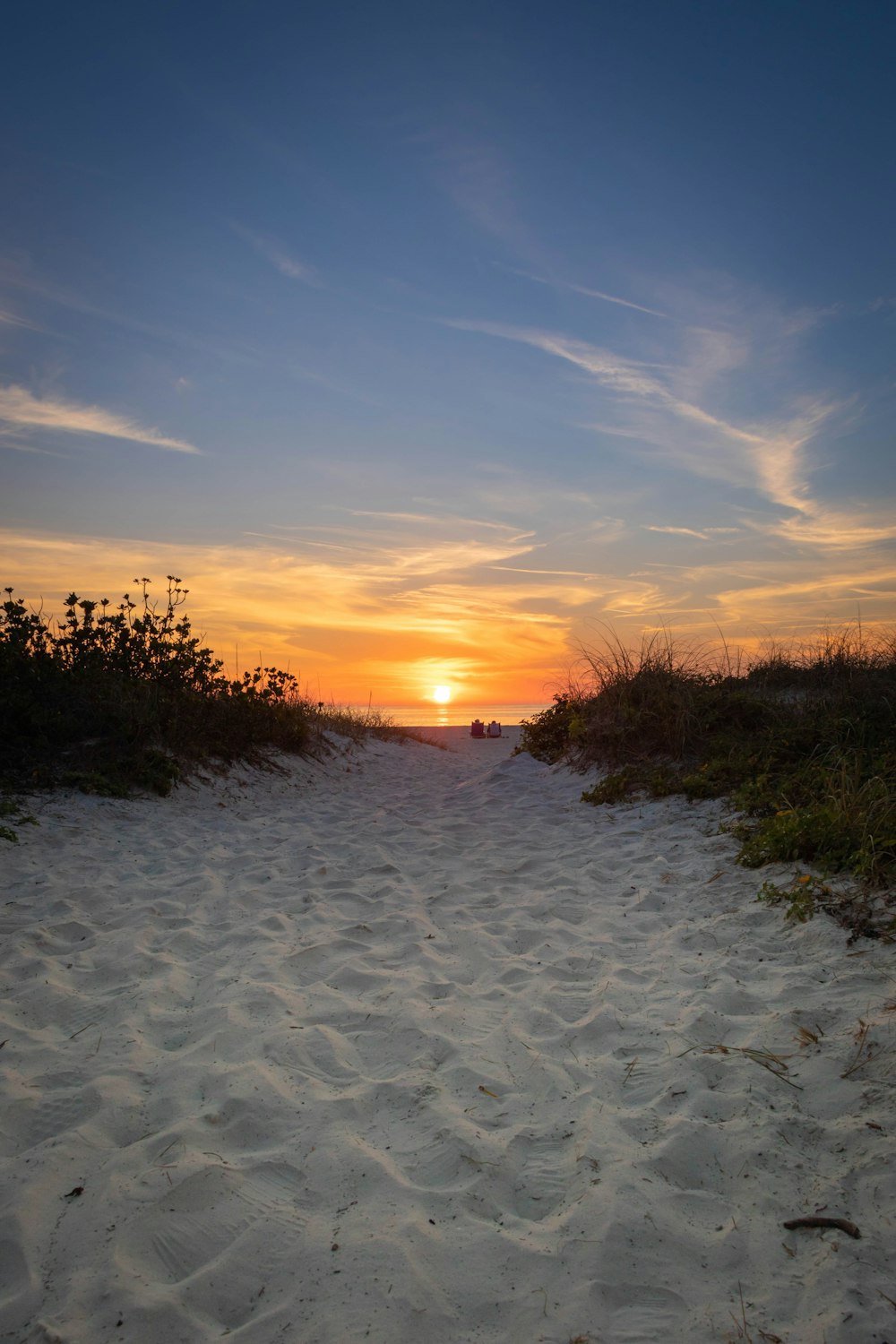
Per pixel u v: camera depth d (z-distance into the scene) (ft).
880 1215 7.15
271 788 32.27
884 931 13.12
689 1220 7.39
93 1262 6.86
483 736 76.02
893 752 22.61
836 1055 9.76
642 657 34.78
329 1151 8.50
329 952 14.55
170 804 26.81
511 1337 6.20
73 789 25.03
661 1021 11.42
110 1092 9.46
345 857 21.86
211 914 16.80
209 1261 7.00
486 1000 12.59
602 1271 6.79
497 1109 9.41
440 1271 6.82
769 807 21.90
